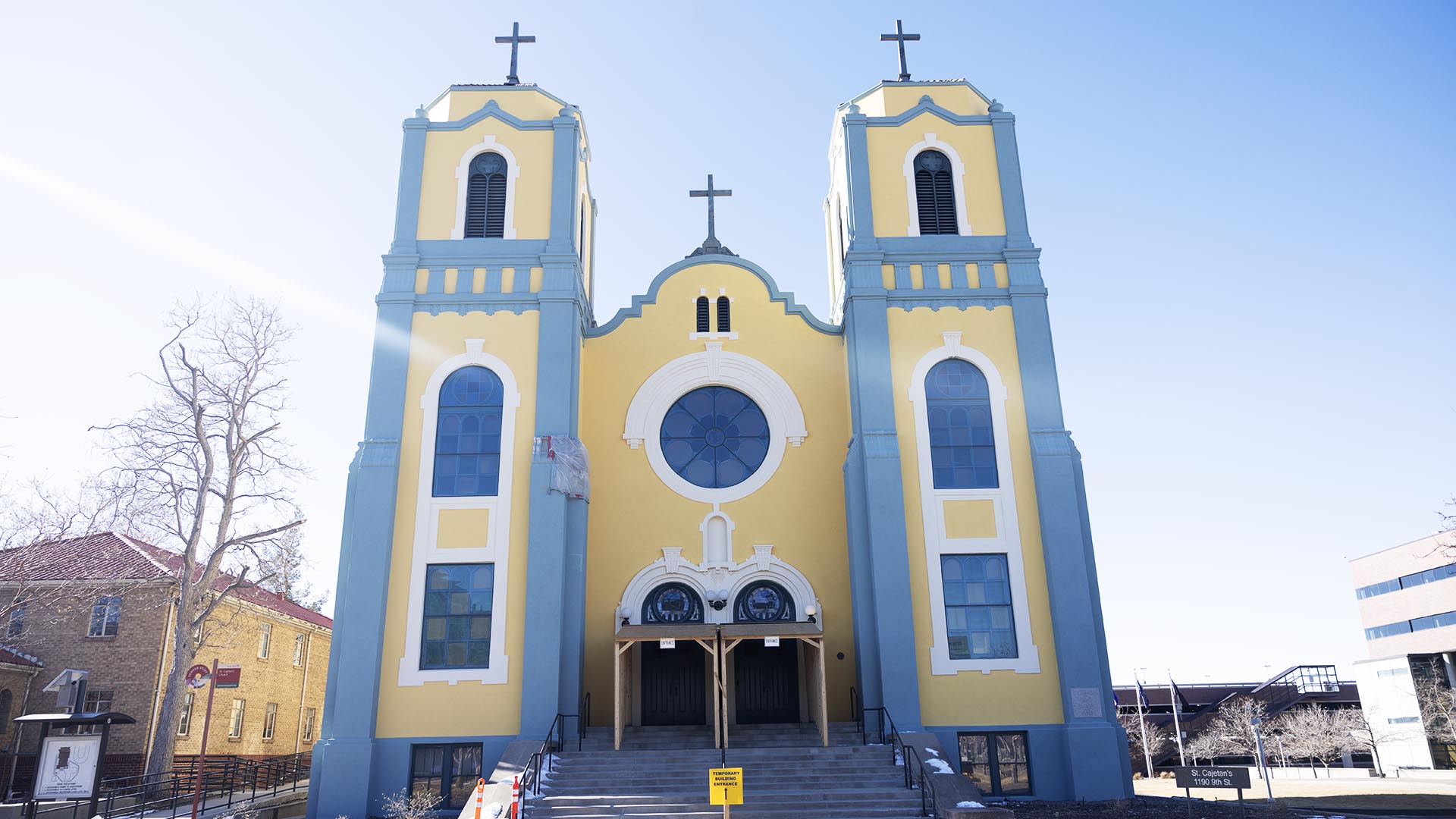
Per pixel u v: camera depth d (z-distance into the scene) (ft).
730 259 94.63
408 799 71.97
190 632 95.45
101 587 107.86
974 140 92.07
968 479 81.00
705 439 90.02
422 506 78.59
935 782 63.21
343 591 75.92
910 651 75.61
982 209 89.61
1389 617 220.02
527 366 82.84
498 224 88.43
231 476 100.37
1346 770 186.50
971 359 84.23
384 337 82.99
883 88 95.14
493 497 78.74
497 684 74.33
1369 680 201.16
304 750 145.28
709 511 87.45
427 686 74.28
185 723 110.32
